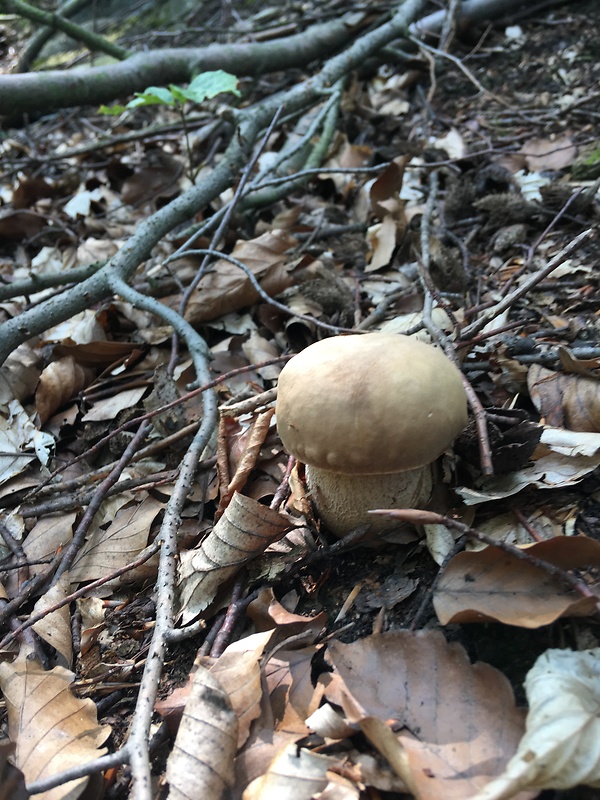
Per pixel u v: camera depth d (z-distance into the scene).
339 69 0.59
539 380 0.29
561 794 0.18
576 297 0.35
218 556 0.25
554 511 0.24
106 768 0.18
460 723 0.19
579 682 0.18
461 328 0.31
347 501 0.24
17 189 0.62
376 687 0.20
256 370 0.37
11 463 0.34
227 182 0.47
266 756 0.19
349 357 0.22
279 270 0.42
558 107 0.53
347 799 0.18
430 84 0.63
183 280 0.45
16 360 0.39
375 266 0.43
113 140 0.62
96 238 0.56
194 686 0.20
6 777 0.18
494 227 0.43
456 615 0.20
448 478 0.25
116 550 0.29
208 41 0.89
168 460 0.33
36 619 0.24
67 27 0.61
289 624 0.23
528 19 0.65
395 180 0.44
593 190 0.38
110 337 0.42
